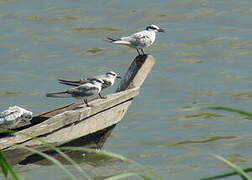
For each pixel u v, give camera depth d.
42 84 19.27
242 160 14.42
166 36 22.50
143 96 18.61
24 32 22.73
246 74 19.78
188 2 24.73
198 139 15.79
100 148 12.48
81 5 24.69
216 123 16.80
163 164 13.99
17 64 20.56
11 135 10.90
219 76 19.72
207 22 23.42
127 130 16.36
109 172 12.62
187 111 17.56
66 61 20.81
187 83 19.31
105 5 24.66
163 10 24.28
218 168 13.77
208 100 18.27
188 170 13.62
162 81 19.42
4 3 24.97
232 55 21.09
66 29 23.03
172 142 15.58
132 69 12.97
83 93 11.88
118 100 12.09
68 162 12.41
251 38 22.17
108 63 20.77
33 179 11.45
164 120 17.03
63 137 11.15
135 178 12.41
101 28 23.08
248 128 16.39
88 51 21.53
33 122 11.73
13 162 10.56
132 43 14.71
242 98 18.28
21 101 18.20
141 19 23.67
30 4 24.86
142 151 14.89
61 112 11.90
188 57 21.03
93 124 11.70
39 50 21.52
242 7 24.31
